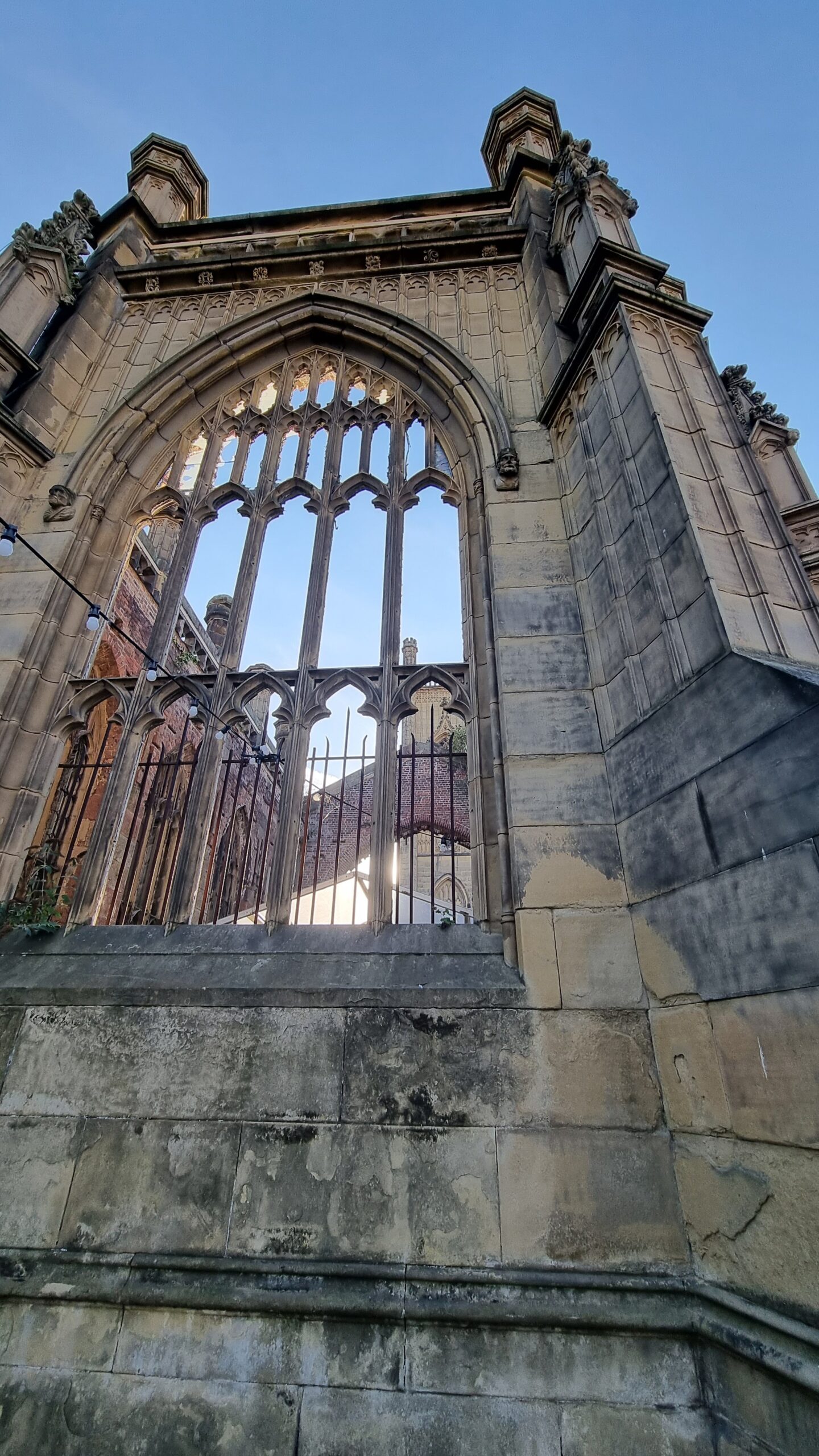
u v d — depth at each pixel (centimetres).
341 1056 343
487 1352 279
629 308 476
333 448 667
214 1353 288
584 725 423
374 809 459
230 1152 327
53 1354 294
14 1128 344
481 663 496
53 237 778
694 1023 303
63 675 545
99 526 614
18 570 570
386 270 752
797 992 248
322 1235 305
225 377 730
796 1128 242
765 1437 234
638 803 368
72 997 375
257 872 1048
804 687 270
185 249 871
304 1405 275
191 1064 350
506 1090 327
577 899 370
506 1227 299
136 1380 286
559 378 541
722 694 314
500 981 360
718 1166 278
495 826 430
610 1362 273
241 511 648
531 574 492
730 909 287
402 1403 272
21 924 439
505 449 552
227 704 514
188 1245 308
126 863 491
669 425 411
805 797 257
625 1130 313
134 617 1016
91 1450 273
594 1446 257
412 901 416
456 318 693
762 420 769
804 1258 232
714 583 338
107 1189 325
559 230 663
